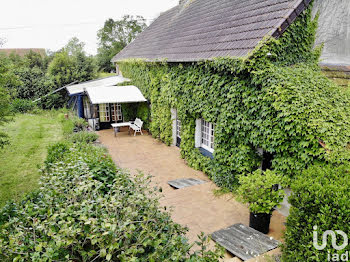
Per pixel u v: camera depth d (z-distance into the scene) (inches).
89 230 143.7
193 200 308.7
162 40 643.5
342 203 149.6
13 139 597.3
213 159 368.8
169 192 331.6
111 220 135.4
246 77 293.6
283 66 306.0
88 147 381.4
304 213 171.6
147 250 151.3
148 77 617.3
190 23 573.6
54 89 1038.4
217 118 346.9
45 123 777.6
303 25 316.8
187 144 450.3
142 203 164.9
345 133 225.6
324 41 366.9
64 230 129.3
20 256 124.5
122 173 213.8
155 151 525.0
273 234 239.1
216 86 340.2
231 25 397.7
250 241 218.4
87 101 754.8
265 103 267.0
